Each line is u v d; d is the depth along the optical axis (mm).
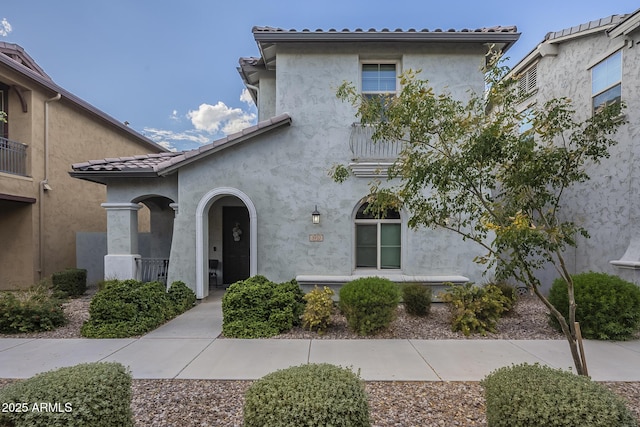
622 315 6637
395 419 3922
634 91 8516
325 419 2750
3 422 2674
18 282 12859
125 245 10695
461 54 9898
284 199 10016
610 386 4727
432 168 4184
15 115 13039
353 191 9938
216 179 10117
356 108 9859
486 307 7270
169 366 5449
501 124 4508
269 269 9977
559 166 4047
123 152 18188
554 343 6535
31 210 12984
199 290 10086
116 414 3043
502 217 4074
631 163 8547
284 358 5793
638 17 8141
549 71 11656
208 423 3867
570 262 10547
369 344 6516
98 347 6352
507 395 3057
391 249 10180
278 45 9906
